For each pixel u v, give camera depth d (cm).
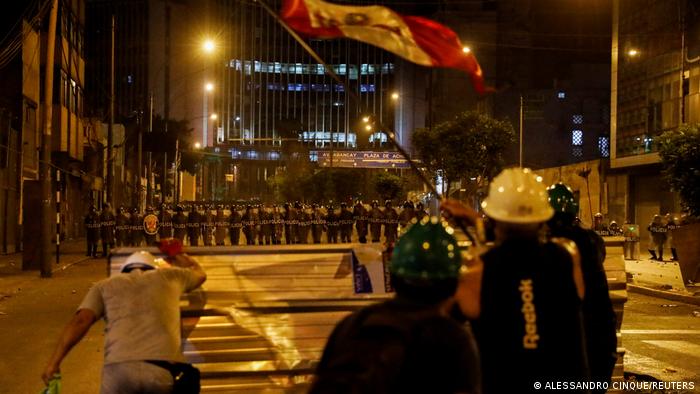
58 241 2452
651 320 1356
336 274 535
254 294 527
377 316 267
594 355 459
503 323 335
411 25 449
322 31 455
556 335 336
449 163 3684
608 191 3672
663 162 1845
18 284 1919
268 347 521
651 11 3238
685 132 1803
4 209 3020
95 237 2969
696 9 2906
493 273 341
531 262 341
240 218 3288
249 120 13175
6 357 1003
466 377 260
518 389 332
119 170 6012
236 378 519
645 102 3275
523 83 6322
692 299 1623
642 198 3422
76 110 4134
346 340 260
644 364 934
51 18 2112
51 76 2098
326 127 13300
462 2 6581
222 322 520
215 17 12644
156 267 491
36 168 3488
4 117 2983
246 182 12319
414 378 252
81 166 4850
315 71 13350
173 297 464
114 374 441
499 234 359
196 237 3212
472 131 3675
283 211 3397
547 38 6344
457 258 283
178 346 459
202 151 9862
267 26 13288
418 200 4766
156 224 3069
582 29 6341
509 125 3734
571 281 347
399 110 10138
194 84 11356
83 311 452
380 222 3294
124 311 450
